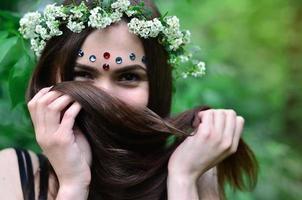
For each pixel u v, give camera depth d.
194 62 1.63
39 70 1.51
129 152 1.42
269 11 5.98
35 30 1.50
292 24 5.79
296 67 5.43
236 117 1.51
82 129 1.44
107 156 1.42
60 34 1.45
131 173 1.44
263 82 5.26
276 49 5.94
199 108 1.52
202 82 2.54
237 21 5.84
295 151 4.68
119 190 1.45
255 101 3.80
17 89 1.65
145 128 1.40
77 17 1.42
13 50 1.82
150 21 1.44
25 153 1.52
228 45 5.56
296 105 4.97
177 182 1.45
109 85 1.44
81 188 1.39
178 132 1.42
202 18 5.45
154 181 1.48
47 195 1.46
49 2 1.75
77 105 1.39
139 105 1.44
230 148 1.49
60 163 1.39
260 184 2.65
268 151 2.79
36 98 1.40
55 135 1.38
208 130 1.47
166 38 1.50
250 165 1.58
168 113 1.58
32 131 2.00
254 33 5.88
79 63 1.43
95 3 1.44
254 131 3.33
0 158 1.50
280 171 2.92
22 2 2.30
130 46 1.44
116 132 1.42
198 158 1.47
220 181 1.58
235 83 3.38
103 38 1.42
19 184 1.46
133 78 1.48
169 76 1.55
